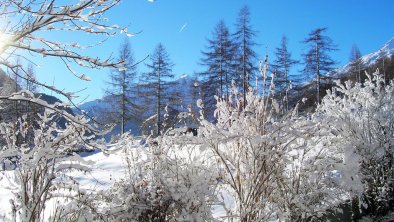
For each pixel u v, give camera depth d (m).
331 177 5.11
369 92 7.61
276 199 4.98
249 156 5.04
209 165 5.16
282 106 5.35
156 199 4.10
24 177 3.63
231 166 5.26
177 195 4.00
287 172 5.18
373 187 6.57
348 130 6.81
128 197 3.97
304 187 5.03
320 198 5.12
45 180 3.78
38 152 3.44
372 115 7.10
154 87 32.56
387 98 7.35
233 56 32.88
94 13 3.02
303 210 4.89
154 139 4.52
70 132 3.60
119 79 31.12
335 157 5.50
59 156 3.57
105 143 3.29
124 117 30.14
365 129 6.98
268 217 4.77
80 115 3.54
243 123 5.10
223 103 5.48
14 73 2.99
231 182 5.01
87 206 3.93
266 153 4.76
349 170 5.09
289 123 4.85
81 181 7.12
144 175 4.29
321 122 5.32
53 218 3.67
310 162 5.07
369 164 6.62
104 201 4.24
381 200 6.36
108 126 3.12
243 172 4.96
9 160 3.69
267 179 4.92
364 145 6.58
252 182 4.80
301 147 5.02
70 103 3.22
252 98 5.29
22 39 3.18
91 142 3.24
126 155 4.46
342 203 5.74
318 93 32.72
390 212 6.41
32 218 3.56
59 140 3.63
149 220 4.13
